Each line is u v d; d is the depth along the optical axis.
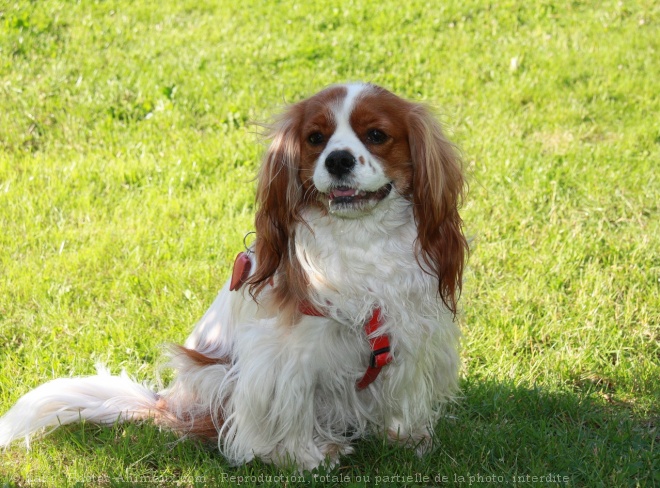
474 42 3.74
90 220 2.61
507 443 2.06
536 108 3.15
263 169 2.03
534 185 2.66
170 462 2.04
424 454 2.06
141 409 2.10
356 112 1.98
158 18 4.02
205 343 2.16
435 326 2.04
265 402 2.02
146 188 2.72
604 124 3.03
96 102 3.15
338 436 2.10
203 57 3.55
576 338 2.27
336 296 2.00
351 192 1.96
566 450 2.04
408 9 4.05
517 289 2.37
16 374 2.20
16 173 2.75
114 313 2.34
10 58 3.46
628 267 2.42
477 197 2.64
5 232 2.56
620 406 2.15
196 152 2.81
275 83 3.35
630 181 2.68
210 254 2.49
